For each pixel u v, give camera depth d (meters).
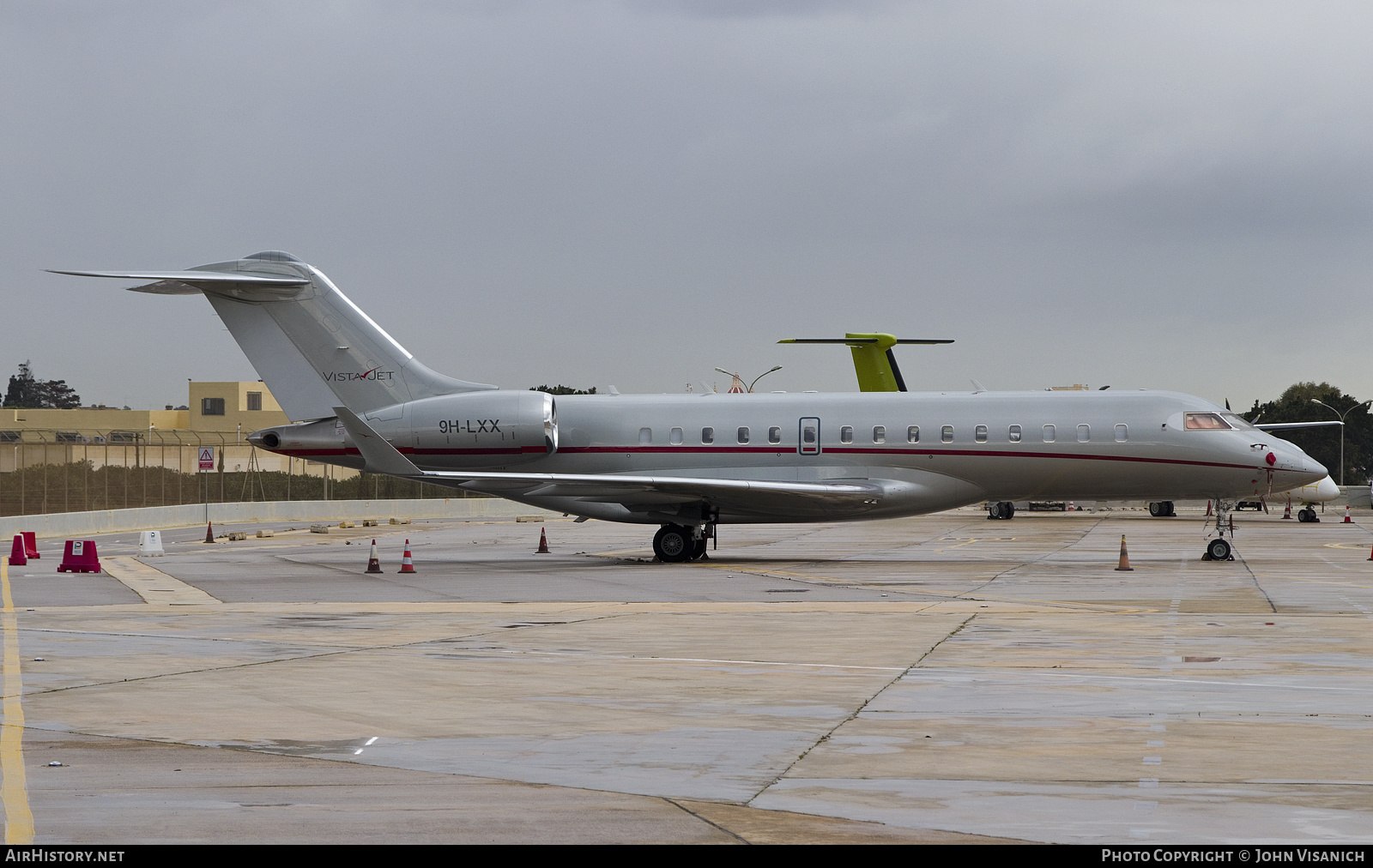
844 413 85.25
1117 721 29.98
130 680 36.53
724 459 85.94
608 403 88.25
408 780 24.70
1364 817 21.81
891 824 21.55
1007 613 53.06
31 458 139.38
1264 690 34.16
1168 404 83.50
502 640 45.56
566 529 148.25
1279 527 135.25
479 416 86.50
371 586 69.56
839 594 62.00
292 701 33.22
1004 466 83.69
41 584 71.69
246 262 88.56
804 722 30.17
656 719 30.69
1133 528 133.62
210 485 165.88
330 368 89.00
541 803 22.94
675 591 64.69
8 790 23.94
